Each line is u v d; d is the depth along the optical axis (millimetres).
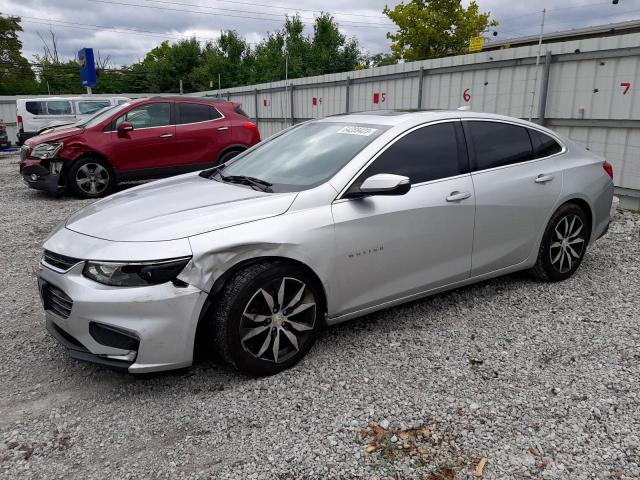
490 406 2842
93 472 2398
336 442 2570
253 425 2717
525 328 3785
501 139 4207
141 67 56875
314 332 3318
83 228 3205
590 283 4648
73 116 19422
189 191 3633
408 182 3195
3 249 6121
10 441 2615
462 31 25953
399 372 3205
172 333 2826
